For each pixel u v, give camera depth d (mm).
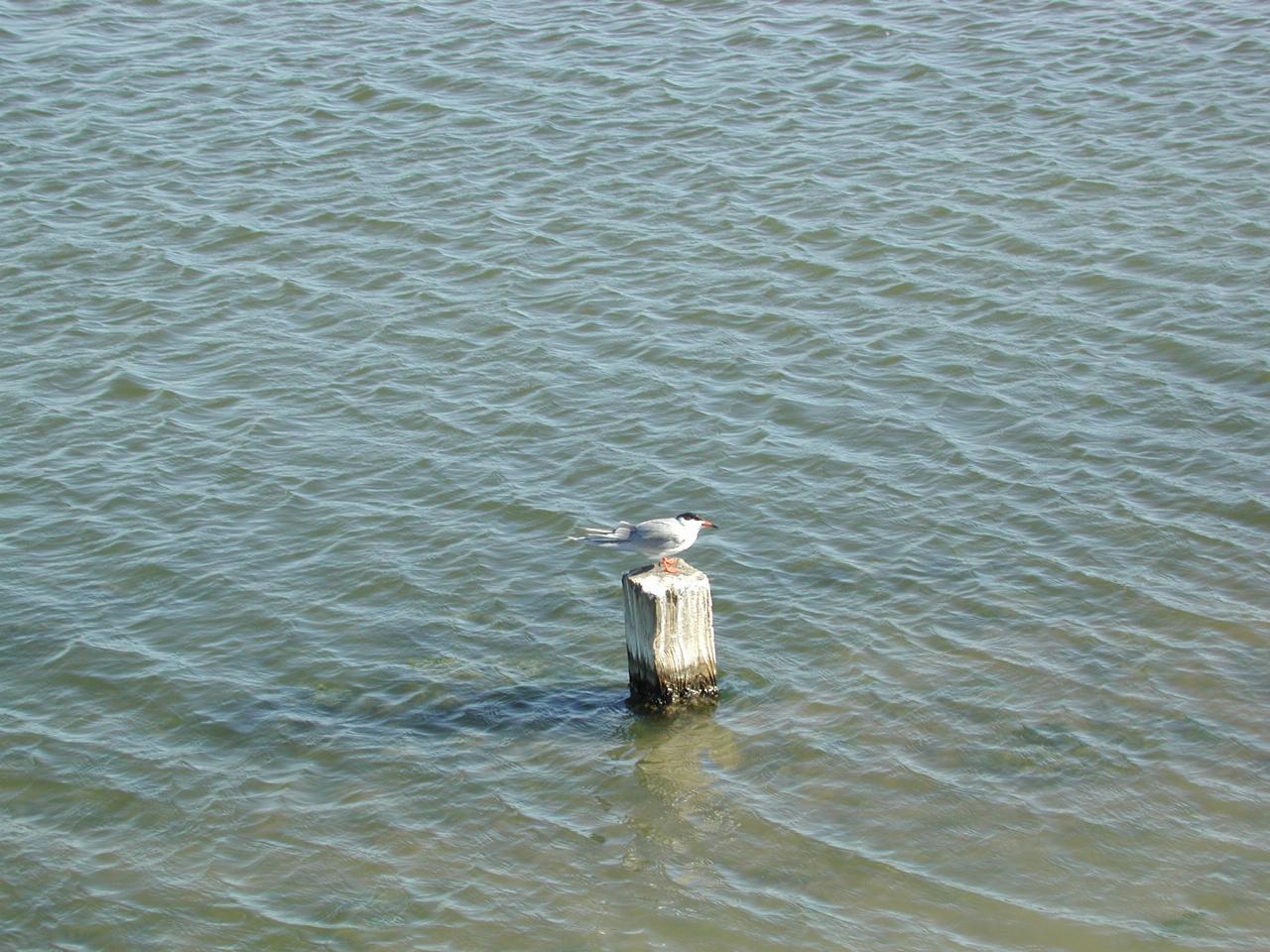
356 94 42250
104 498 27094
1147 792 19984
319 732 21594
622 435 28656
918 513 26234
